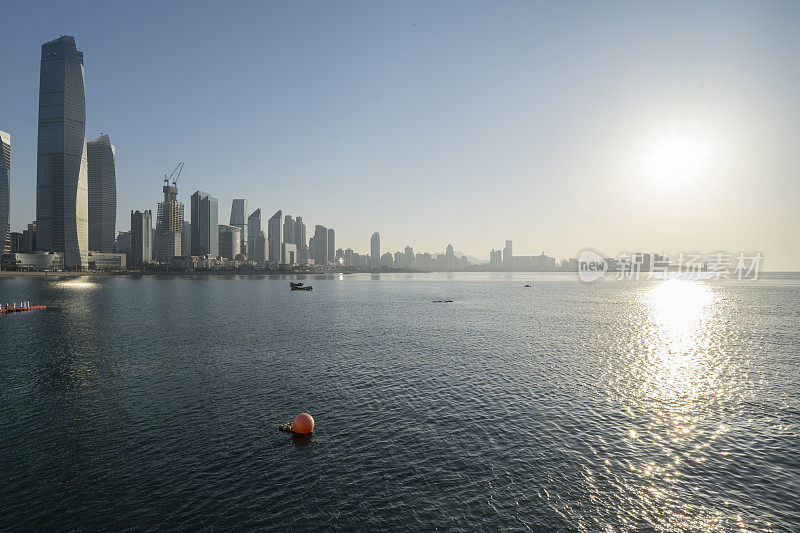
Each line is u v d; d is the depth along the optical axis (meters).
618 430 34.94
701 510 24.12
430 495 25.78
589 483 26.98
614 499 25.27
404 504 24.91
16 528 22.94
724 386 47.19
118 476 28.02
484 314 121.12
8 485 27.00
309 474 28.23
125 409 39.88
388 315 117.75
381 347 69.50
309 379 49.69
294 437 33.78
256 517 23.80
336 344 72.19
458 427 35.59
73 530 22.81
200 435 34.16
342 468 28.95
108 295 193.00
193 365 56.53
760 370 54.56
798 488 26.25
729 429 35.12
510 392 44.78
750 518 23.44
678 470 28.52
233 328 90.94
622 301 169.25
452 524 23.09
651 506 24.58
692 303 157.88
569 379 49.84
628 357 62.25
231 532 22.59
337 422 36.75
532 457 30.33
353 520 23.50
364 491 26.25
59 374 51.88
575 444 32.38
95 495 25.92
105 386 47.00
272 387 46.62
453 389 45.78
